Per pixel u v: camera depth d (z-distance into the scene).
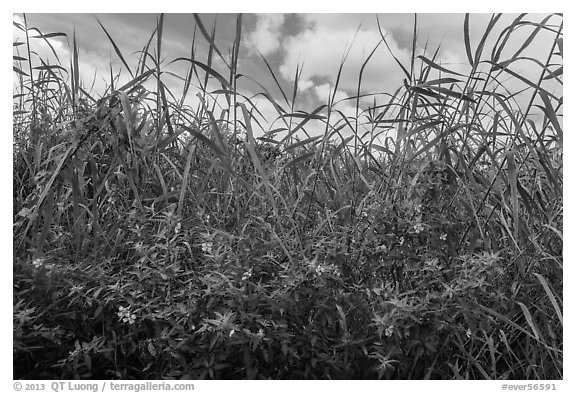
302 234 2.76
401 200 2.73
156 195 2.85
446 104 2.84
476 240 2.72
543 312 2.59
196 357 2.16
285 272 2.37
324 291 2.29
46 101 3.60
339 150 2.92
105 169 2.89
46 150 3.02
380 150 2.89
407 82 2.94
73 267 2.31
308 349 2.22
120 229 2.54
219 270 2.27
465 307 2.29
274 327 2.16
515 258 2.64
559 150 3.08
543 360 2.55
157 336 2.13
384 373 2.31
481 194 2.83
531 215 2.72
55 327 2.16
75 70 3.03
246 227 2.75
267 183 2.44
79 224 2.62
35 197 2.64
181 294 2.17
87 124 2.48
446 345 2.47
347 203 2.98
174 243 2.35
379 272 2.60
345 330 2.22
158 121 2.86
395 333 2.22
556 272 2.70
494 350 2.37
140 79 2.66
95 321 2.22
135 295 2.18
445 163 2.71
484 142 2.84
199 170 2.96
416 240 2.61
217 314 2.05
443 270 2.53
